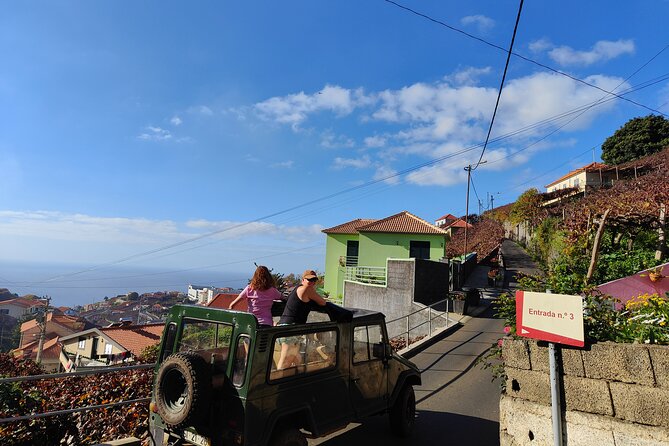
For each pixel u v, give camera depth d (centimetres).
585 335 386
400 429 619
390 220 2956
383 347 596
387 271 1973
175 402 423
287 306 514
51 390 696
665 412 328
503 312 552
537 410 403
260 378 414
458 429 655
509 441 422
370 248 2800
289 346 457
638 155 4959
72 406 607
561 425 379
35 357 4709
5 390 552
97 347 3500
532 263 3375
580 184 4831
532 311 406
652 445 331
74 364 3100
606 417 358
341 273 3080
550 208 3631
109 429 580
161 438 449
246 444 394
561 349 391
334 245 3152
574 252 1259
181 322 486
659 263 1051
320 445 596
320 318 566
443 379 944
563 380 387
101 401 630
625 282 893
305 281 512
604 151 5469
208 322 460
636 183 2389
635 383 346
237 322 432
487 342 1319
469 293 1911
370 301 2072
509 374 432
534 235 3675
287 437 435
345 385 523
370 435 635
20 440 521
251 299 527
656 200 1301
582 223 1350
